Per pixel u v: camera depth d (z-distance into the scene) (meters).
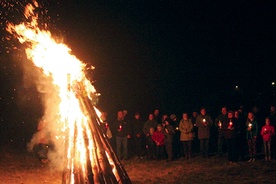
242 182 10.76
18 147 17.70
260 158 14.24
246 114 15.85
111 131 16.41
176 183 11.12
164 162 14.88
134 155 16.77
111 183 7.31
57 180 12.18
